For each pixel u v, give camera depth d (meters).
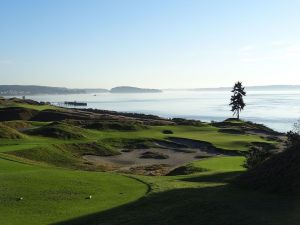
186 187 23.91
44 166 35.34
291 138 33.28
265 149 34.44
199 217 16.28
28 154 47.41
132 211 18.92
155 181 26.30
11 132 57.84
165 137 71.38
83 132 68.25
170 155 60.38
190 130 84.38
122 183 25.28
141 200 20.81
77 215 18.66
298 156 21.02
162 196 21.34
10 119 100.62
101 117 108.38
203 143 67.62
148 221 16.86
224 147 64.00
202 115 186.12
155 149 64.25
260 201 18.25
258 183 21.02
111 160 55.19
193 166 40.59
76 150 56.31
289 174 20.38
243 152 60.75
